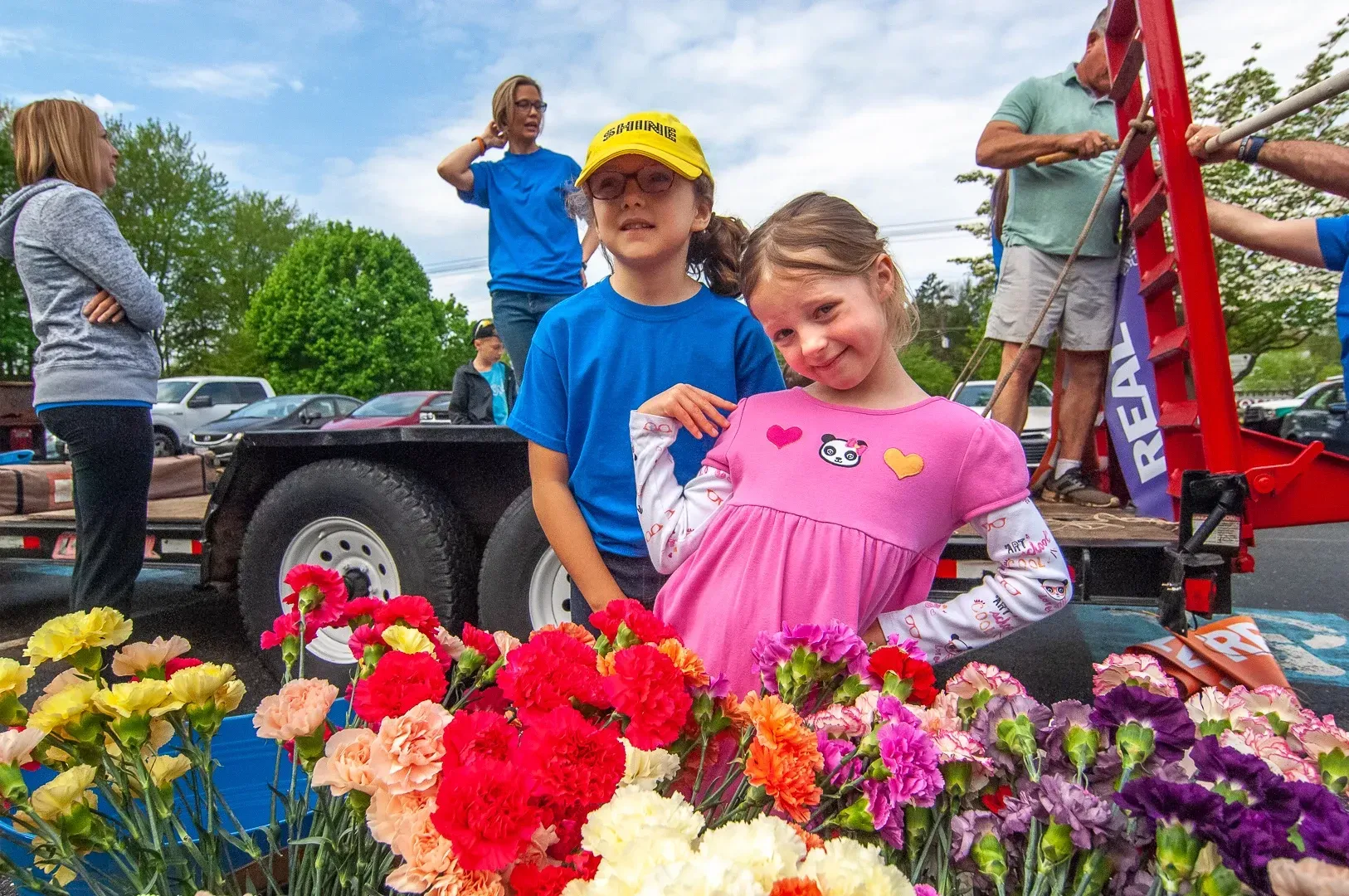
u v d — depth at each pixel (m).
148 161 39.16
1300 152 2.15
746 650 1.16
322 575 1.05
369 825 0.66
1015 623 1.15
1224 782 0.65
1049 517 2.61
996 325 3.19
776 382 1.65
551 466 1.53
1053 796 0.65
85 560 2.56
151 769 0.81
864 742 0.76
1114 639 3.61
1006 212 3.35
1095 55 2.94
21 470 4.10
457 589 2.70
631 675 0.74
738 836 0.55
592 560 1.45
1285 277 13.27
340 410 13.67
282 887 0.88
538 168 3.60
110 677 2.14
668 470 1.36
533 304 3.61
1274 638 3.65
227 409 15.41
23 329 28.17
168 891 0.75
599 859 0.60
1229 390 2.04
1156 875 0.63
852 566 1.15
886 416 1.25
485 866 0.57
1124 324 2.60
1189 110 2.13
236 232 43.94
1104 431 3.43
